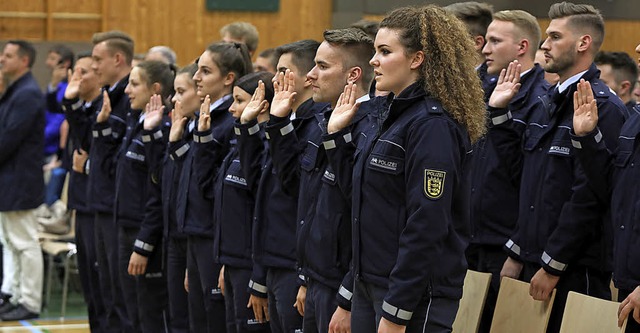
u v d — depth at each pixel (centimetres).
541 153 502
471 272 502
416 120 392
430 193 382
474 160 538
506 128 524
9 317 909
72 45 1252
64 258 1021
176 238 652
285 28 1296
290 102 509
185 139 643
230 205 577
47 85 1244
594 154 459
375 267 402
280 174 515
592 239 480
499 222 530
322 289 470
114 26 1260
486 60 563
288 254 525
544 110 514
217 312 616
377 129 418
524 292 482
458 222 399
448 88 396
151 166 686
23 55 909
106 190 746
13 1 1230
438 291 389
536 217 498
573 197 473
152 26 1268
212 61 625
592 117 458
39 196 915
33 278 918
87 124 783
